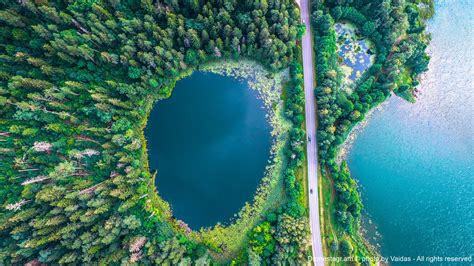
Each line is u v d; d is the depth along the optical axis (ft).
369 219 219.41
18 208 155.74
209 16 186.91
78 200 171.01
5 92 165.17
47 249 160.35
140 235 181.98
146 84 199.21
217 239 204.03
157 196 204.13
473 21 240.12
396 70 213.25
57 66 182.50
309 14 220.64
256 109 219.61
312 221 207.51
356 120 214.07
